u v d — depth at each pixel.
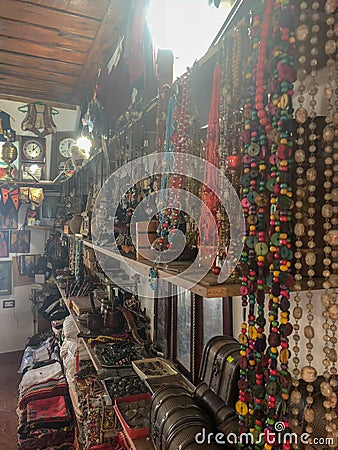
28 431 2.27
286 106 0.56
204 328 1.32
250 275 0.62
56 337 3.23
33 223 4.27
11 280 4.23
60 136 4.19
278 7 0.56
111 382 1.48
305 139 0.63
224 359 0.93
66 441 2.30
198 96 1.04
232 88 0.78
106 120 2.26
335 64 0.60
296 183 0.61
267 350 0.59
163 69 1.46
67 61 2.80
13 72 3.11
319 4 0.57
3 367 3.96
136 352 1.73
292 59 0.55
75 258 2.96
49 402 2.46
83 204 2.96
